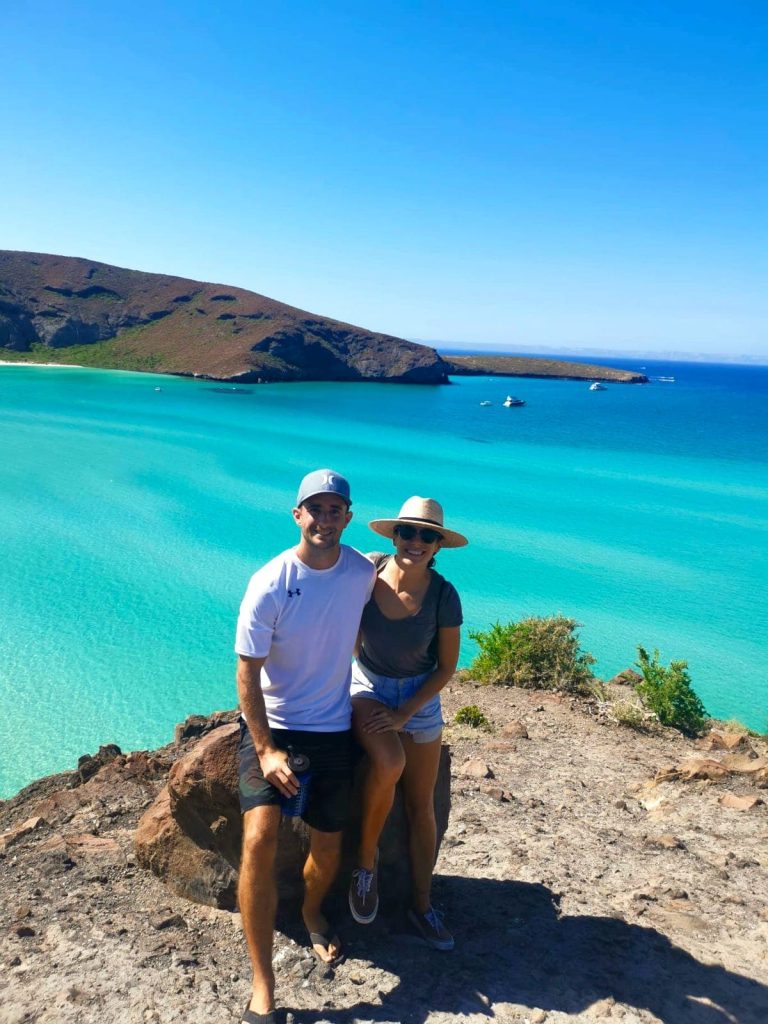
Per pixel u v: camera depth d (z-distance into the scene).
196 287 175.62
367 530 32.06
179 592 21.91
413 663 3.75
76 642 17.97
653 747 8.91
